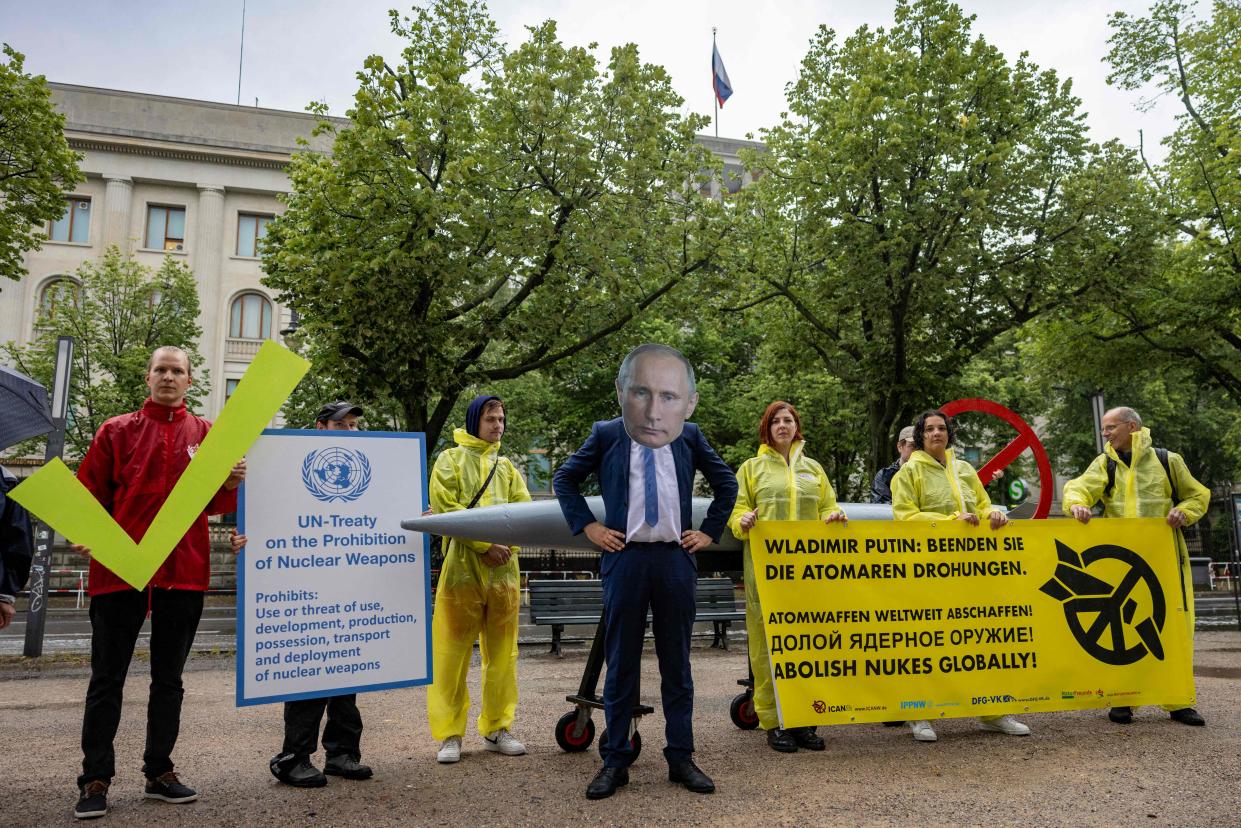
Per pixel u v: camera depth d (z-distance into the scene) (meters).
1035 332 21.77
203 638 12.18
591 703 4.64
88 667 9.17
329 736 4.27
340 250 14.80
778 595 4.79
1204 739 4.89
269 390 4.10
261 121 36.38
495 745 4.80
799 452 5.29
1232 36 19.33
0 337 32.88
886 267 15.84
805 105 18.23
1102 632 5.21
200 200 35.28
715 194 22.53
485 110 15.90
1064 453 32.25
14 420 3.63
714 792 3.84
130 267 30.00
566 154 15.68
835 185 16.44
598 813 3.54
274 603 4.15
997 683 5.00
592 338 17.06
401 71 15.88
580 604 10.41
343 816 3.52
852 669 4.81
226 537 25.22
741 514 4.91
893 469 7.23
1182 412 31.64
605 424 4.18
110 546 3.60
